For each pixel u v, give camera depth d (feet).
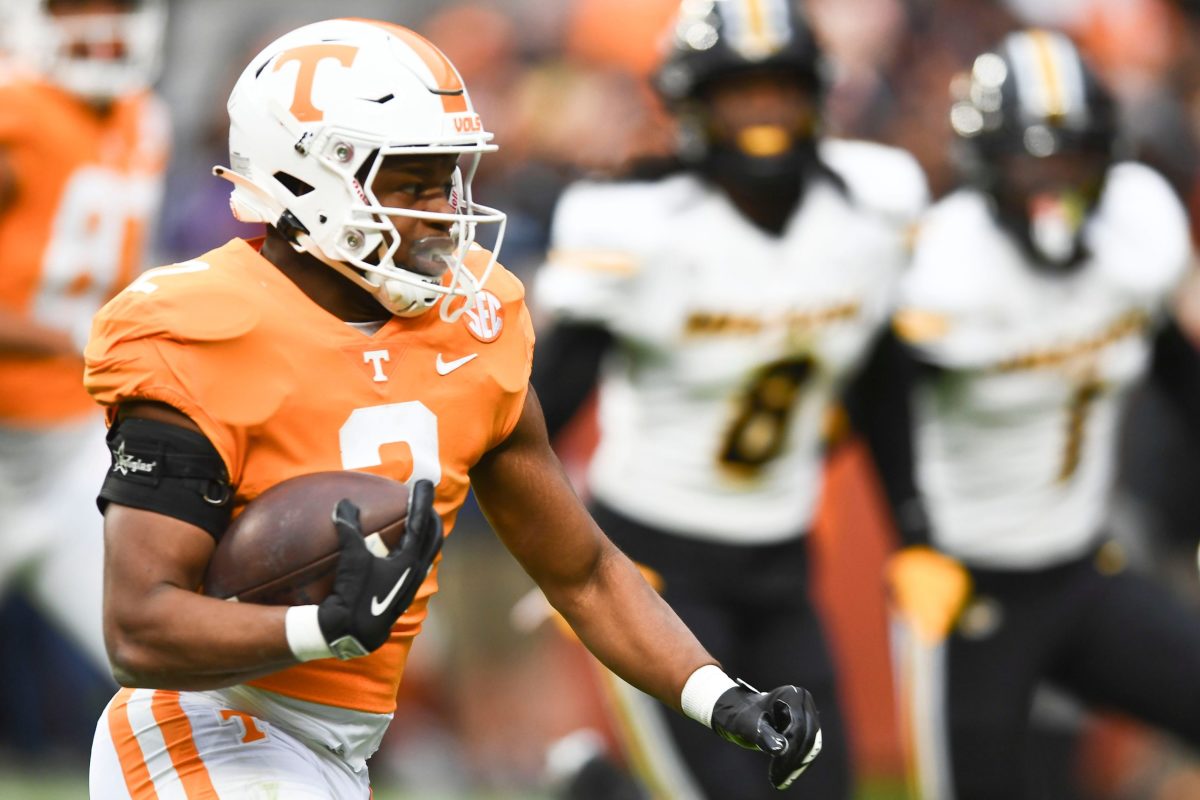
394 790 72.33
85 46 59.11
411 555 27.66
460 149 30.25
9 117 58.59
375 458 29.91
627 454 52.19
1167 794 70.44
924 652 54.08
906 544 54.65
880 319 53.21
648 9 97.91
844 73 89.30
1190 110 92.84
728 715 31.68
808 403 52.26
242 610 27.91
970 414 55.06
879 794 71.51
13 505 60.08
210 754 30.94
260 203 30.78
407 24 106.32
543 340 51.57
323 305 30.63
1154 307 56.08
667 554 51.49
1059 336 54.80
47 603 61.26
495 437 31.68
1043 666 55.31
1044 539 55.31
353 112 29.63
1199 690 54.19
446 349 30.81
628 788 57.41
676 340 50.80
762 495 51.78
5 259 59.21
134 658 28.37
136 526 28.60
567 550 33.14
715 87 49.57
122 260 61.62
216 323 29.01
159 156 62.54
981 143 54.08
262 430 29.19
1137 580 55.72
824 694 51.01
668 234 50.21
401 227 30.27
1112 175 56.75
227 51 102.27
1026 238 54.19
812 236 51.19
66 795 66.18
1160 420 72.38
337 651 27.61
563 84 90.58
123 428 28.96
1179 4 95.61
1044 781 58.39
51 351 58.80
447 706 73.41
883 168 53.06
